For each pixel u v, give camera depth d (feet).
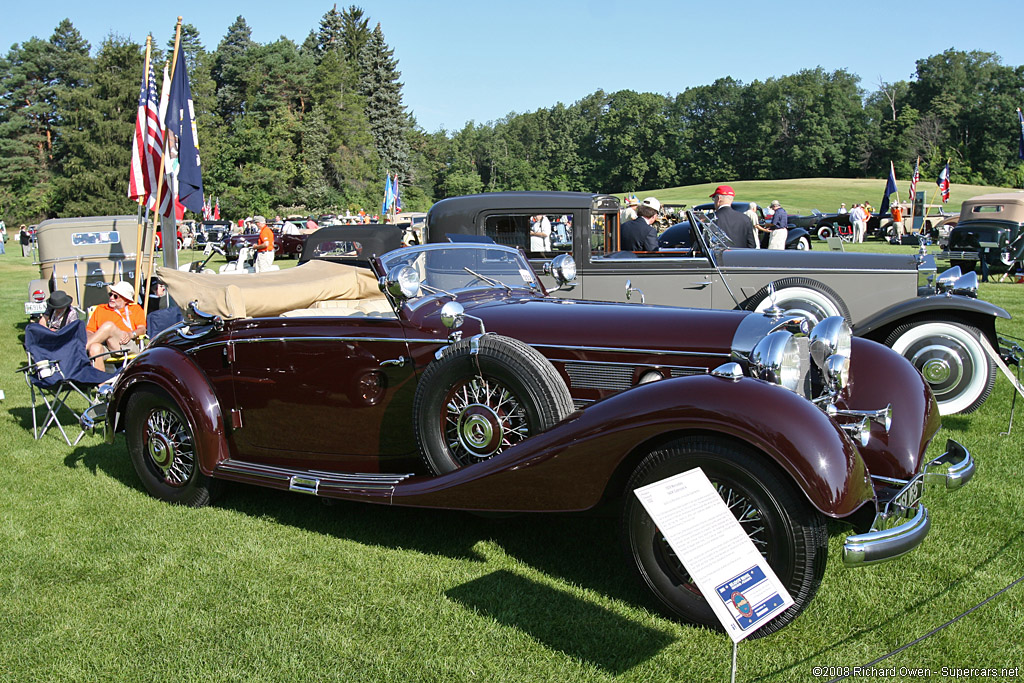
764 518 9.21
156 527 13.74
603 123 398.01
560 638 9.72
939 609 10.32
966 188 244.42
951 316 18.99
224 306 13.78
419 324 12.67
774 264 22.02
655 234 24.38
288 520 14.02
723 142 374.84
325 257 37.88
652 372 11.84
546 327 12.59
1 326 39.22
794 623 10.01
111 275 35.40
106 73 207.10
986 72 328.29
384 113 292.81
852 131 356.38
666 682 8.75
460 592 11.03
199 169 30.63
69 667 9.31
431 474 11.83
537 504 10.44
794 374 10.46
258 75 268.00
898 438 12.06
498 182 425.69
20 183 236.63
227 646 9.71
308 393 13.41
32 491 15.70
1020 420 19.44
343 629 10.06
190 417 14.10
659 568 10.03
